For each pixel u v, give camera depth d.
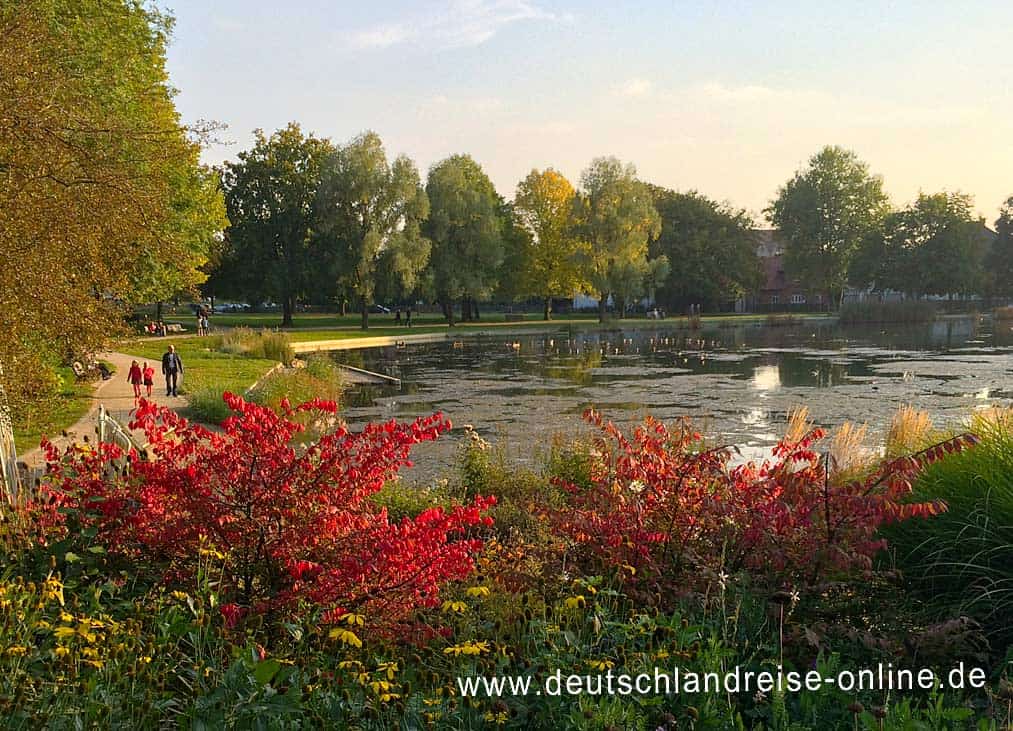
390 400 28.98
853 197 100.31
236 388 27.92
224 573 5.75
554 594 6.05
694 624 5.39
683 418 9.99
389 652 4.92
